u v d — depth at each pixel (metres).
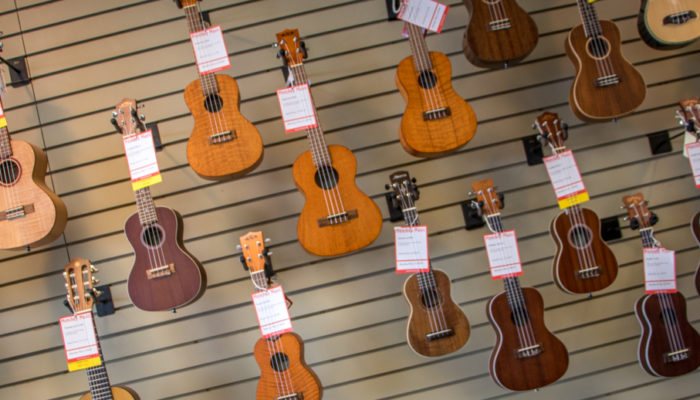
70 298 1.86
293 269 2.13
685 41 1.95
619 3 2.21
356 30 2.18
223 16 2.17
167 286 1.87
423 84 1.90
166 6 2.18
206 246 2.13
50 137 2.15
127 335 2.11
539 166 2.17
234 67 2.17
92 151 2.16
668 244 2.18
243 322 2.12
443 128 1.85
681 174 2.19
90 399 1.86
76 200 2.14
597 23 1.95
